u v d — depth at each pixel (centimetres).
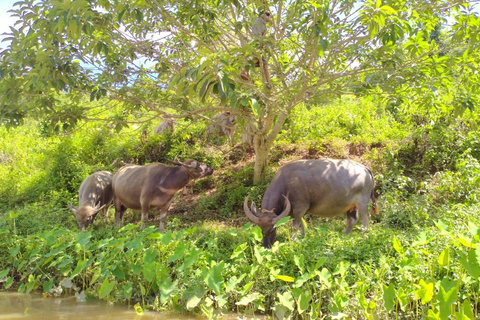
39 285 713
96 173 1005
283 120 989
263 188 1024
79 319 566
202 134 1273
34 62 737
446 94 911
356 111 1306
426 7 755
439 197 911
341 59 845
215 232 810
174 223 857
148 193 891
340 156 1127
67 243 722
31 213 990
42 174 1223
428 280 539
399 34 661
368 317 502
